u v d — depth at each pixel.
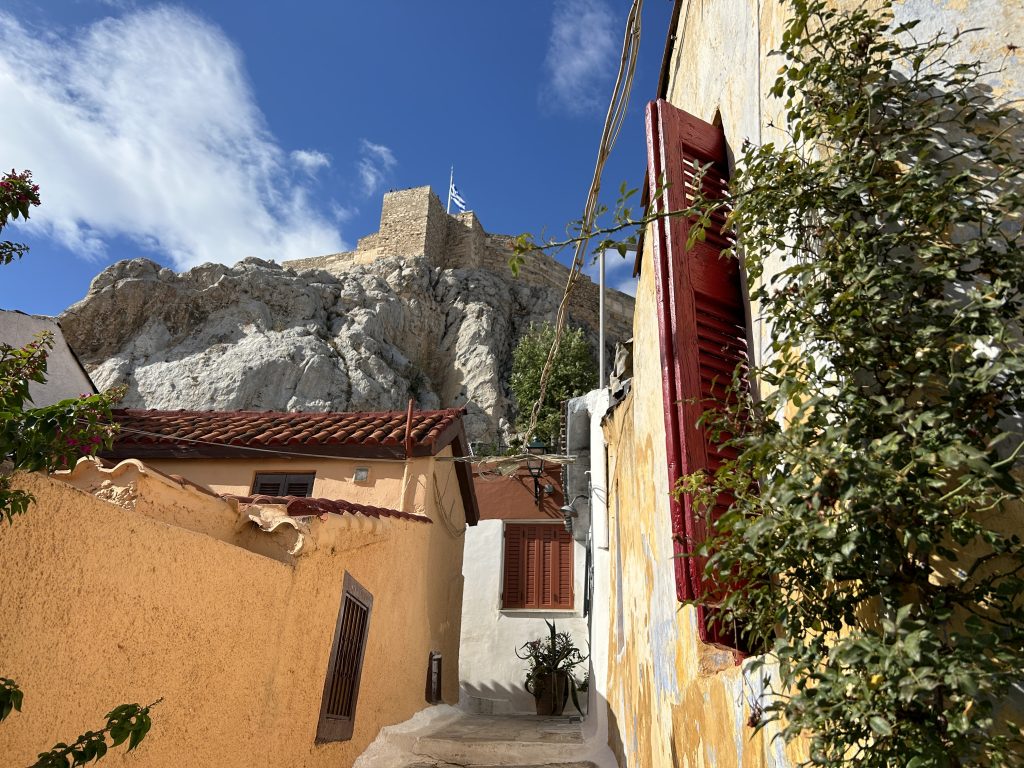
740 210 2.38
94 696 3.03
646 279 6.40
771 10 3.03
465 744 7.63
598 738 8.57
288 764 5.10
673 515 3.36
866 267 1.98
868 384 1.94
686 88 5.11
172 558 3.64
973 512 1.81
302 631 5.33
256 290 40.78
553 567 15.02
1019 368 1.64
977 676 1.43
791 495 1.77
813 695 1.66
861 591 1.78
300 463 9.98
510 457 11.05
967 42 2.32
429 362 44.44
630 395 7.50
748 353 3.50
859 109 2.22
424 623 9.70
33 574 2.71
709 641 3.08
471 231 51.16
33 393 9.62
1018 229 2.07
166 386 35.69
